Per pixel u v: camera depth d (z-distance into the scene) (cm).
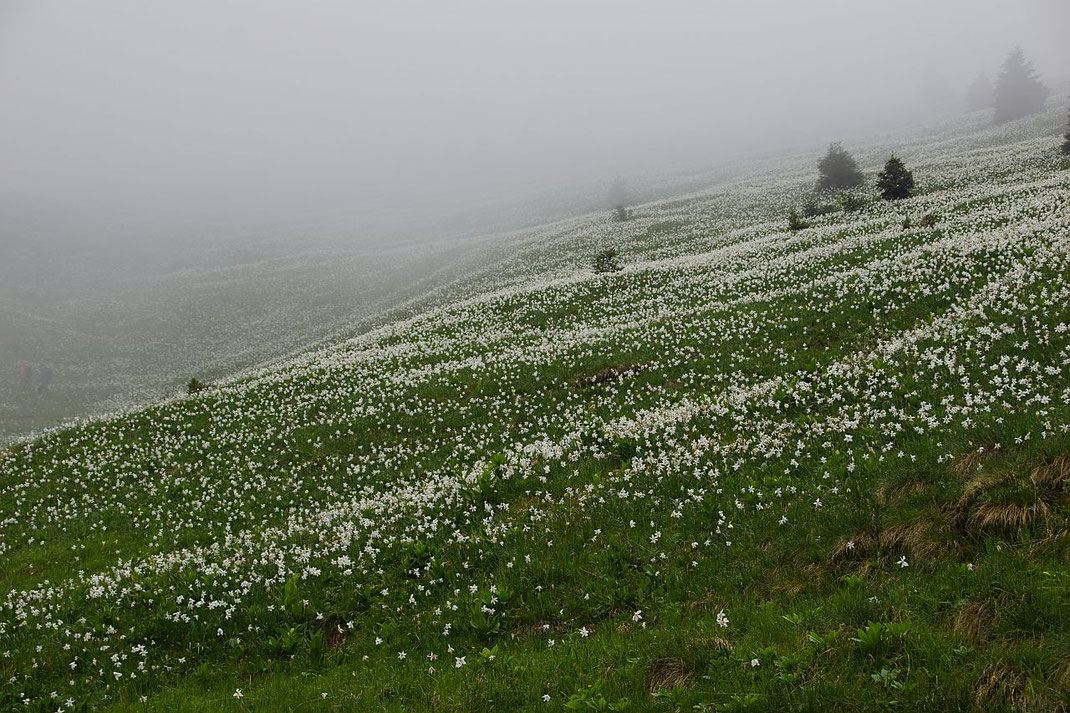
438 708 760
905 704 571
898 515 909
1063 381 1191
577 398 2233
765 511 1083
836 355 1917
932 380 1426
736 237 5294
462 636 973
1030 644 594
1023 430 980
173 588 1269
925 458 1042
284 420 2570
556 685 760
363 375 3019
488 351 3102
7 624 1202
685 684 700
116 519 1931
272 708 838
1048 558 717
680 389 2072
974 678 577
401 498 1634
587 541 1157
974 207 3678
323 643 1032
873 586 796
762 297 2766
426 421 2316
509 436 2033
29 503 2125
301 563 1321
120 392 6019
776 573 920
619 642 833
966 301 1906
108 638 1120
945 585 726
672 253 5384
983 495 855
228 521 1806
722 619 802
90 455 2478
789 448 1309
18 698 980
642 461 1438
